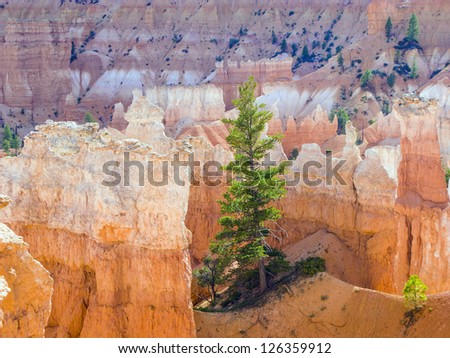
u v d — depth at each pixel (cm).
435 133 6272
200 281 6269
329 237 6369
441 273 6194
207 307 6097
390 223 6219
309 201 6644
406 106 6331
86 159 5147
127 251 4962
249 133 6644
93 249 5003
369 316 5366
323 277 5744
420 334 5072
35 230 5250
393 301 5356
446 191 6291
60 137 5381
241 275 6200
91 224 5038
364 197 6294
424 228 6222
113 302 4906
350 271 6222
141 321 4909
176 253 4931
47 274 3209
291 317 5562
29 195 5269
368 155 6372
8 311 3059
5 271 3084
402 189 6353
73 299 5097
